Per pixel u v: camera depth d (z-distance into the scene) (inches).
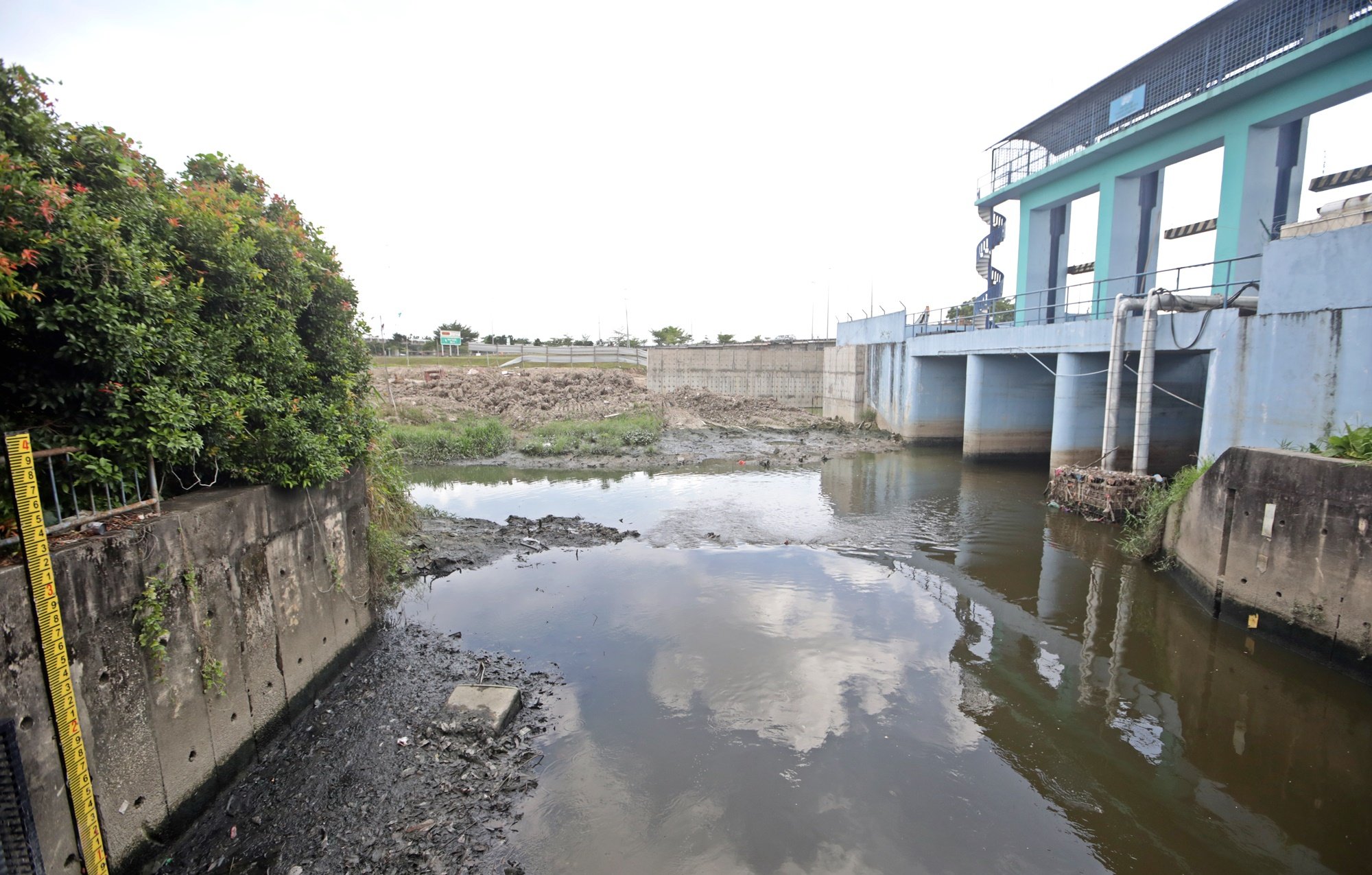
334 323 424.8
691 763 320.5
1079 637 452.4
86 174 274.5
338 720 356.8
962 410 1299.2
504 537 674.8
